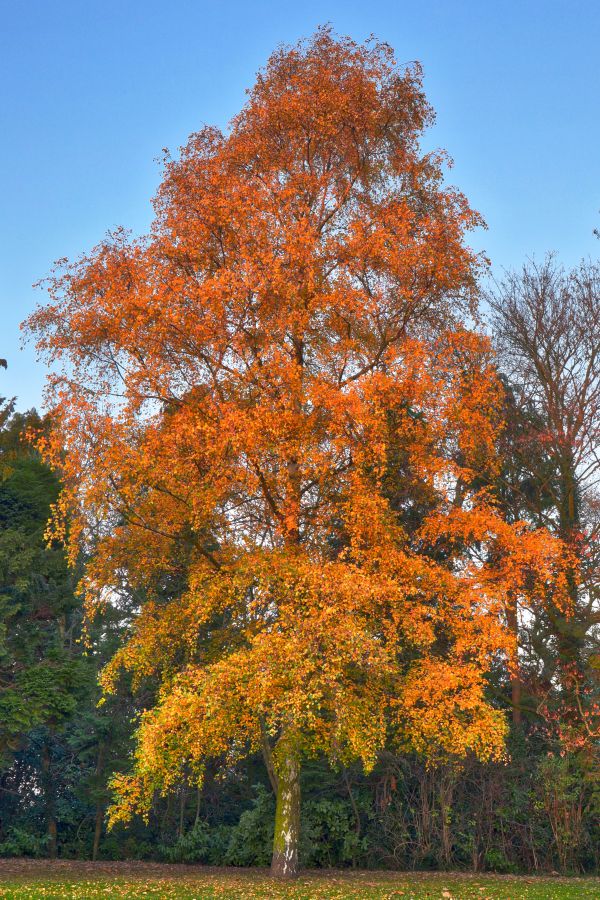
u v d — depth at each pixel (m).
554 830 21.73
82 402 14.85
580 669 23.47
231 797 27.62
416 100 17.94
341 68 17.73
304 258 15.71
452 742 15.05
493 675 25.20
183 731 14.22
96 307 15.43
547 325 25.77
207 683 14.01
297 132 17.50
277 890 15.00
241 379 15.56
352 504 15.51
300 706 13.69
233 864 23.77
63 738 28.58
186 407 15.59
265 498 16.47
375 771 23.72
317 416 15.84
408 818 23.02
